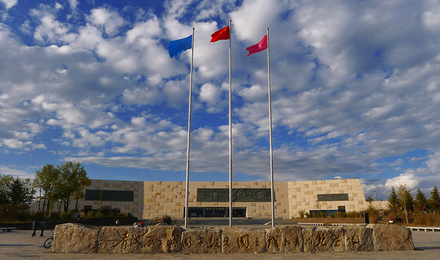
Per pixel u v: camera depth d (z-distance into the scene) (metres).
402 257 15.71
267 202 68.31
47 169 50.91
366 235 18.38
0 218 39.34
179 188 69.00
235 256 16.28
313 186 67.50
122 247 17.23
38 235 30.42
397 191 52.81
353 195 63.56
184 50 26.72
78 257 15.70
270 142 24.02
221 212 68.94
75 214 48.34
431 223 40.81
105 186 65.38
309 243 17.94
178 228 17.95
